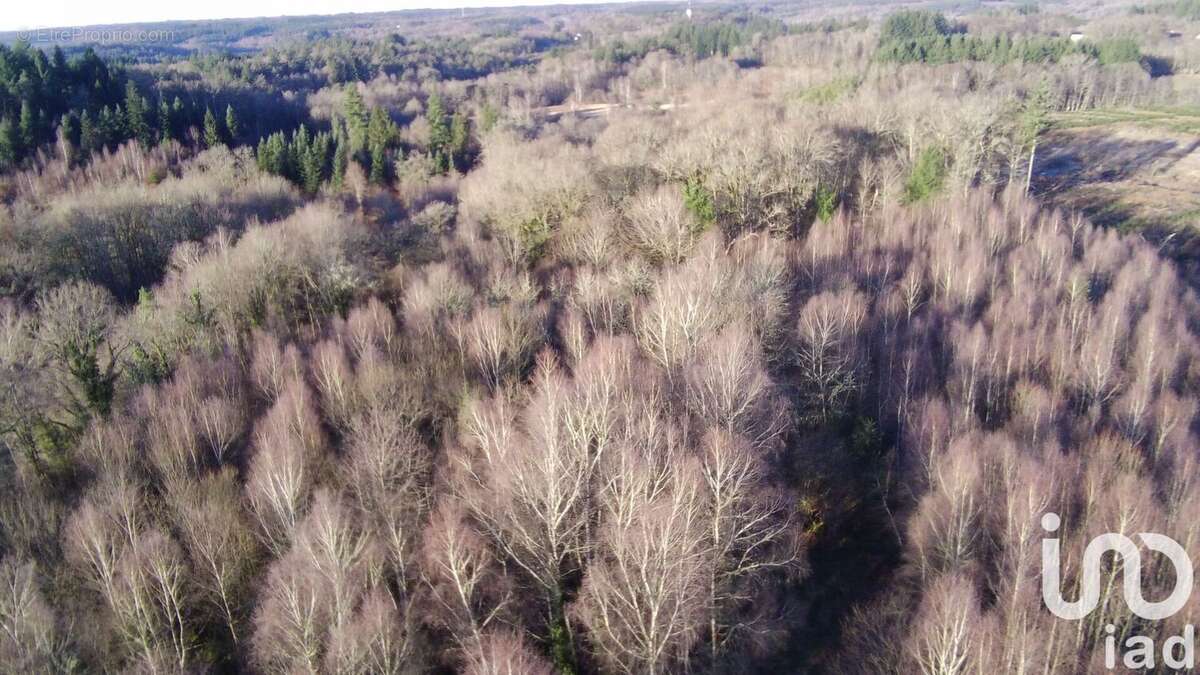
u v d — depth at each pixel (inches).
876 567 1763.0
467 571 1446.9
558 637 1434.5
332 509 1428.4
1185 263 3051.2
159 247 3053.6
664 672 1360.7
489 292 2500.0
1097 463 1652.3
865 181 3218.5
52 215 2918.3
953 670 1202.6
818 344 2100.1
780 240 2910.9
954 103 3892.7
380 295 2778.1
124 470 1667.1
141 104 4156.0
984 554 1549.0
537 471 1547.7
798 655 1563.7
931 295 2596.0
